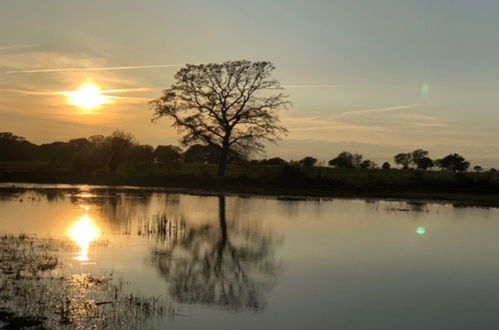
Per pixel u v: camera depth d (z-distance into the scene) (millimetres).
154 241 23156
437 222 33469
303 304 14336
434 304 14633
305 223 31094
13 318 11977
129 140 73000
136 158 73000
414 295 15516
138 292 14742
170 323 12375
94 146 75812
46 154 123250
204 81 63719
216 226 29031
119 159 72062
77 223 27641
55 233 24016
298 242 24141
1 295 13680
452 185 61812
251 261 19688
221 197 50719
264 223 30766
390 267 19234
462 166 136750
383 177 74500
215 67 63469
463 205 47688
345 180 66062
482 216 37781
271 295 15109
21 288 14406
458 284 16969
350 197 53719
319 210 39406
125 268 17625
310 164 108625
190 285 15836
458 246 24250
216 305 13945
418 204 47688
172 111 64188
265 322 12781
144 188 60281
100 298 13898
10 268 16625
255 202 45781
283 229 28297
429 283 17000
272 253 21359
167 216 32812
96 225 27219
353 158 121188
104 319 12336
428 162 141125
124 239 23328
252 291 15461
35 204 37625
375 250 22594
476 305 14617
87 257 19031
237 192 57312
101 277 16172
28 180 67312
